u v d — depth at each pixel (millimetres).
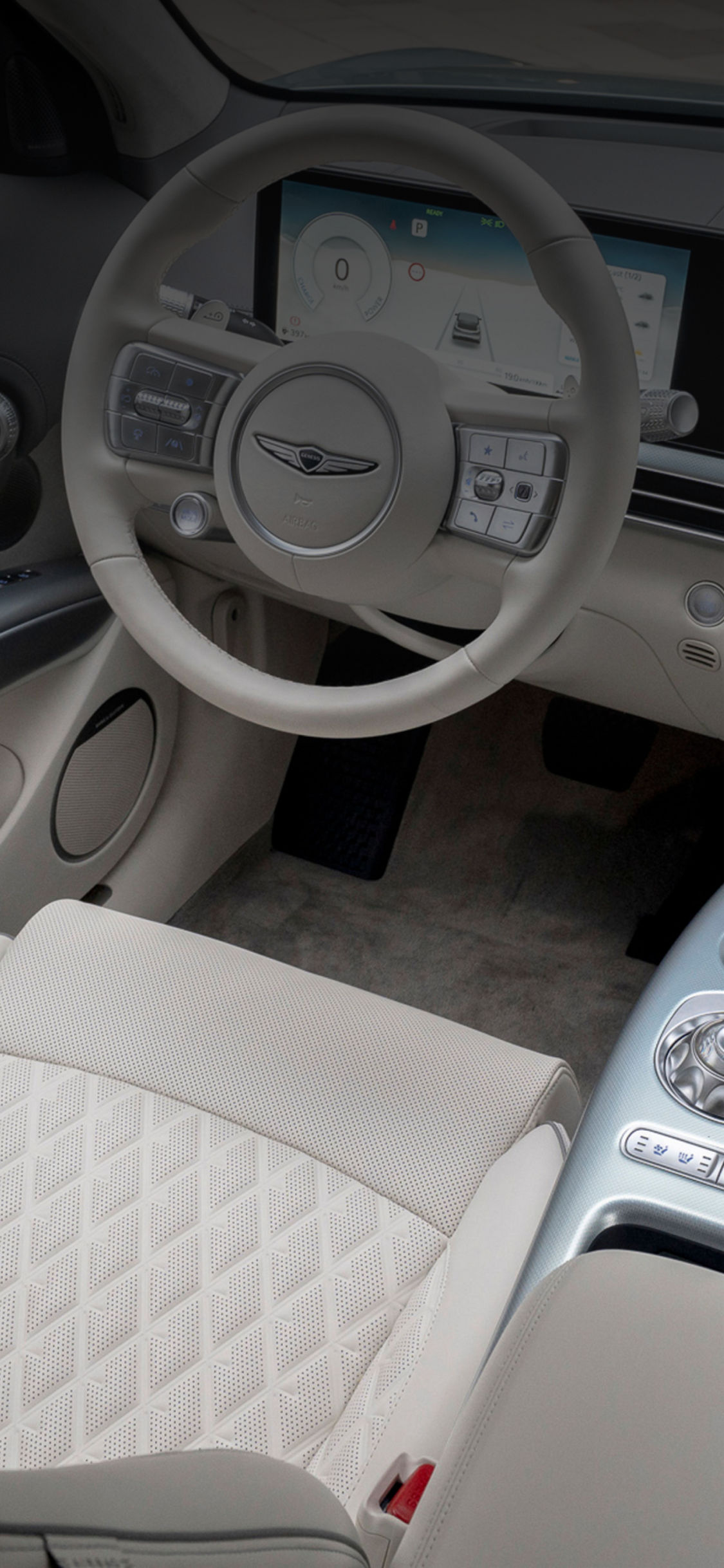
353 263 1337
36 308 1355
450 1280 777
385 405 864
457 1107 876
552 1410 523
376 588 928
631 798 1989
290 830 1914
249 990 957
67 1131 875
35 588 1381
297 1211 825
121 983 962
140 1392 741
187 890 1771
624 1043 831
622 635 1325
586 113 1206
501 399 868
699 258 1161
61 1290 791
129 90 1327
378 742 1917
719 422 1198
